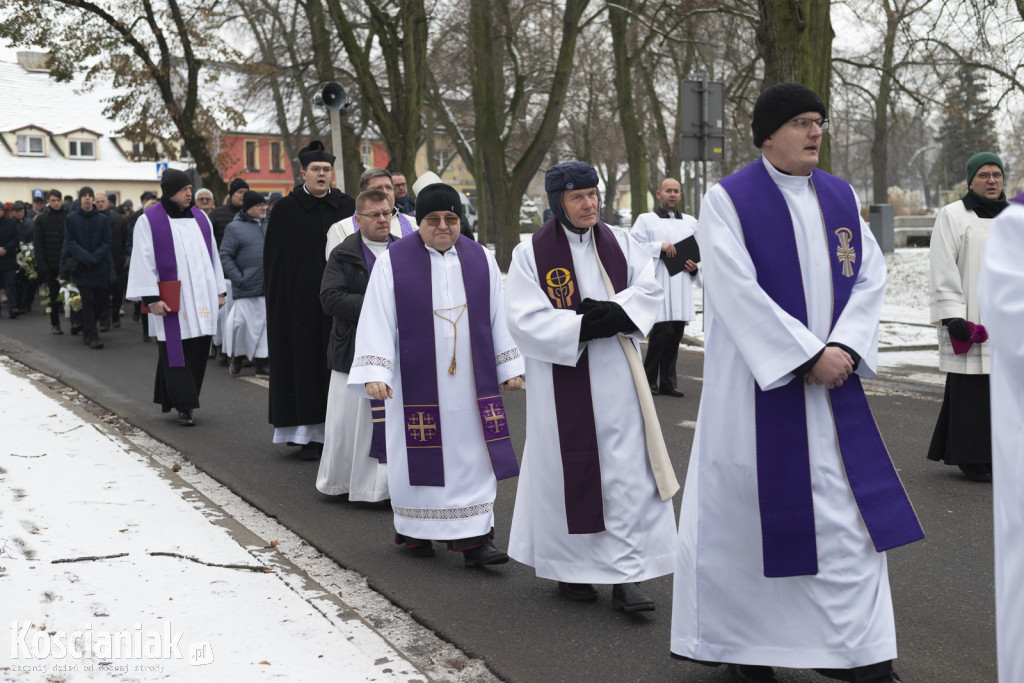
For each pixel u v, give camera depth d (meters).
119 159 52.22
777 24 12.30
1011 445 2.58
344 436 6.09
